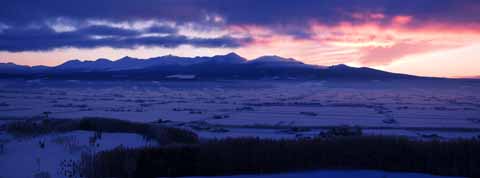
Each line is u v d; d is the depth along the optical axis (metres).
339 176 9.09
